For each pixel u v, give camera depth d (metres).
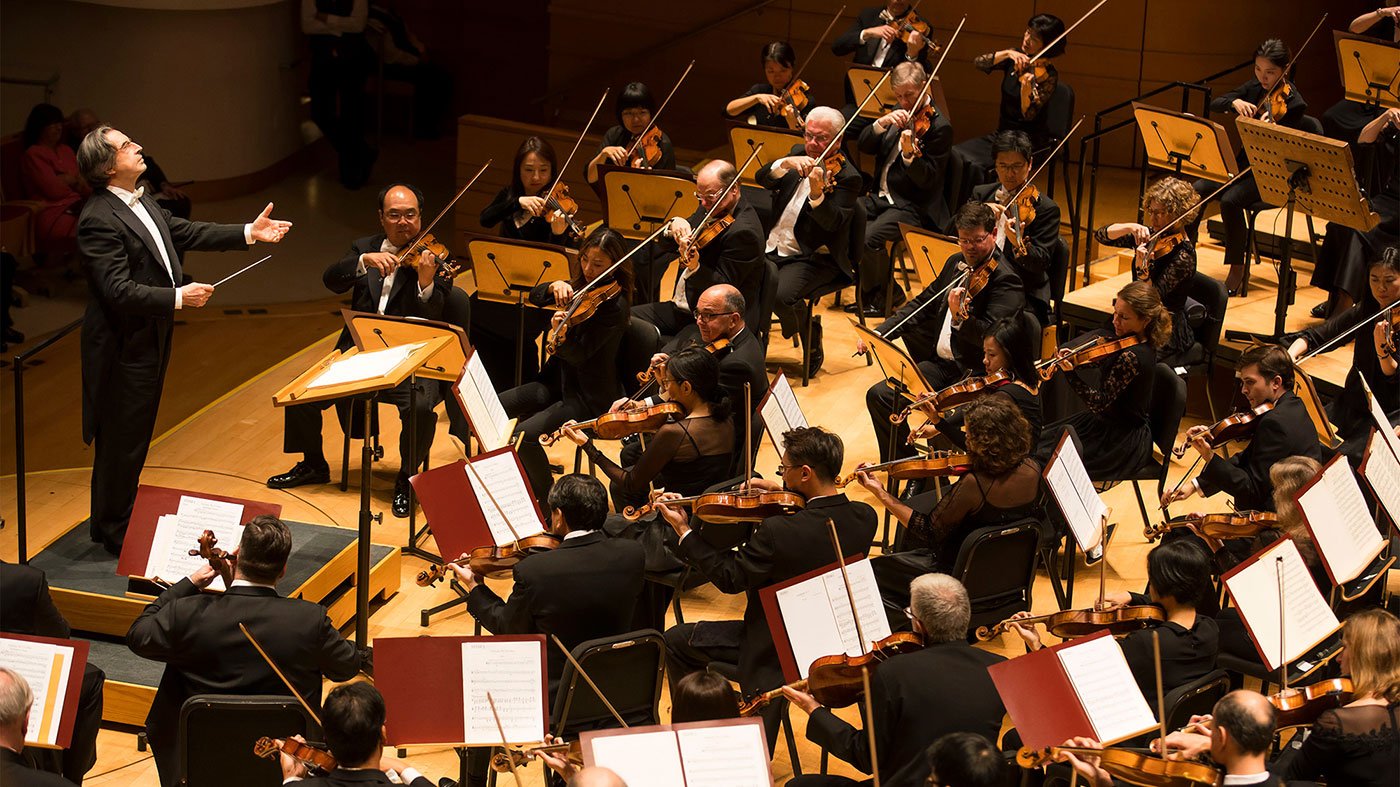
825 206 21.98
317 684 13.07
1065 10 33.56
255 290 34.59
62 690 12.00
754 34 36.72
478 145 35.59
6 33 37.53
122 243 15.85
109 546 16.94
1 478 20.02
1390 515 14.91
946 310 19.81
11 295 30.39
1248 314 23.22
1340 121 24.92
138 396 16.39
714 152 33.12
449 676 11.98
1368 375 18.88
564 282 19.14
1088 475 16.12
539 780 14.42
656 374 17.88
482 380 15.78
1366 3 32.78
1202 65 33.28
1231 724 10.70
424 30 47.06
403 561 18.31
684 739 10.97
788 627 12.58
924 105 24.59
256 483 19.86
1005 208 20.80
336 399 19.45
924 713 11.41
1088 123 34.00
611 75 38.50
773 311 22.36
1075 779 11.12
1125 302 17.48
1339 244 22.36
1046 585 17.88
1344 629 12.41
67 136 33.16
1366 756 11.62
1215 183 24.34
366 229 39.09
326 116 40.94
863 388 23.27
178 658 12.76
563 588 13.29
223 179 39.91
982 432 14.80
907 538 17.44
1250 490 16.50
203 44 38.44
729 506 14.30
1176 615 12.95
